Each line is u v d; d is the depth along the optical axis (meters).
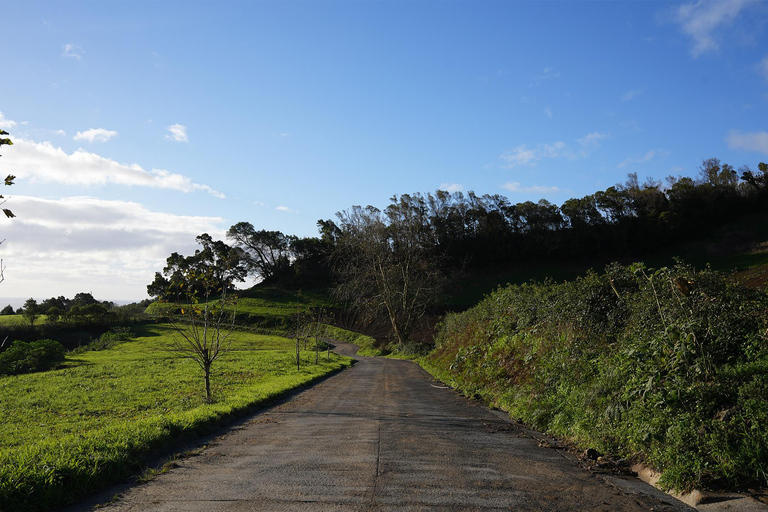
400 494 4.93
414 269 52.62
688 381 6.66
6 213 5.61
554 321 13.08
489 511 4.41
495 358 16.16
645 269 10.52
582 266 80.88
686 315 7.71
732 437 5.34
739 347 6.86
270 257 116.00
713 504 4.57
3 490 4.59
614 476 5.82
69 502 4.91
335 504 4.61
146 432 7.63
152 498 4.95
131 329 66.31
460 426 9.41
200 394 16.02
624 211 79.88
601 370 9.02
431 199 100.06
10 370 29.69
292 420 10.43
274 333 72.62
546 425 9.02
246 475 5.78
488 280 84.06
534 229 88.00
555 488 5.22
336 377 23.89
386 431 8.83
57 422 12.16
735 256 49.69
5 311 93.12
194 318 14.57
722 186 70.12
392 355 49.38
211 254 102.19
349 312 83.50
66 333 59.91
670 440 5.79
